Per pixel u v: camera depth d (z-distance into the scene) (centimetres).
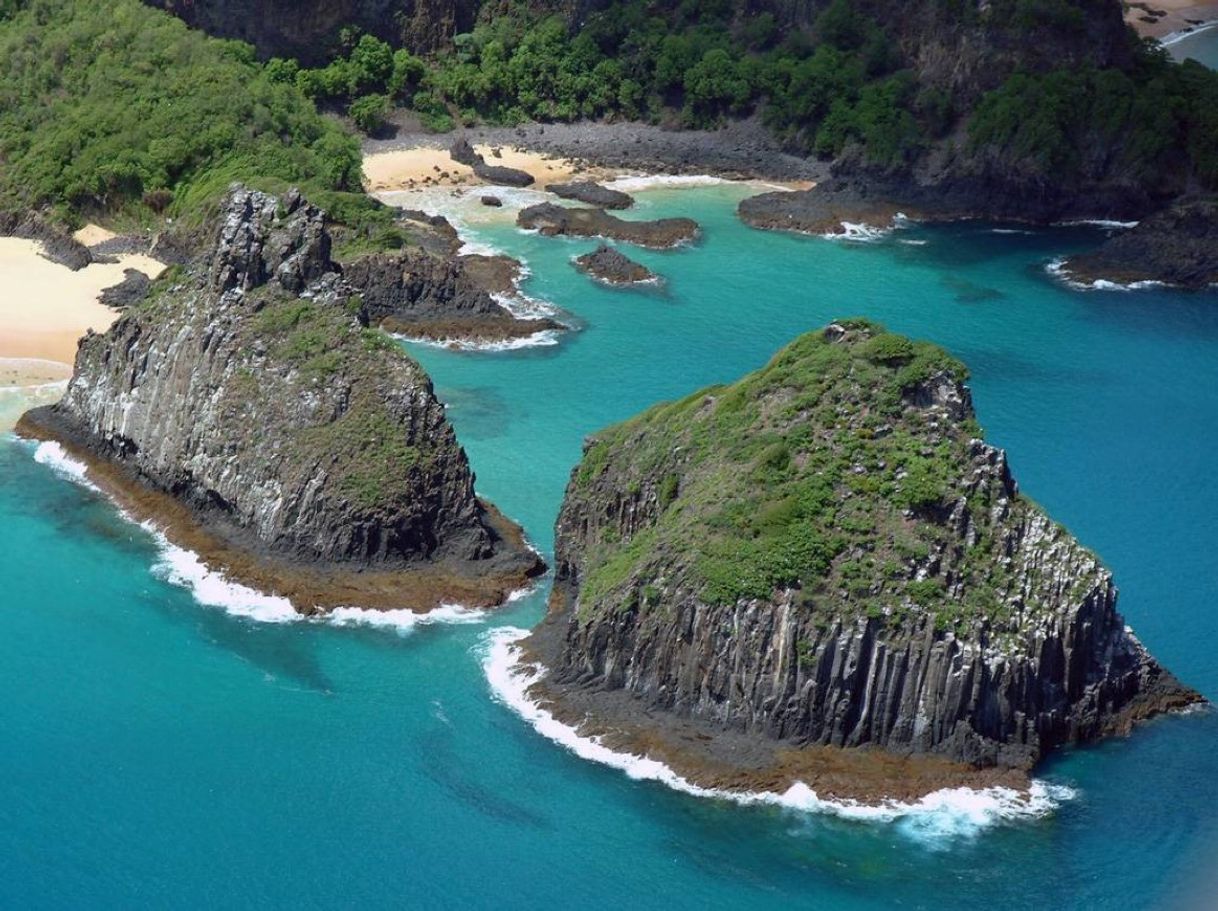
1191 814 9725
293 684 10819
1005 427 14938
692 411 11331
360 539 11756
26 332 15412
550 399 14888
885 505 10156
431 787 9938
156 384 12756
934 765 9806
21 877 9281
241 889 9231
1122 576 12362
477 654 11031
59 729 10438
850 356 10825
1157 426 15088
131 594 11669
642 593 10275
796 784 9712
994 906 9094
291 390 12138
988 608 9925
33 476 13000
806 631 9838
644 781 9862
